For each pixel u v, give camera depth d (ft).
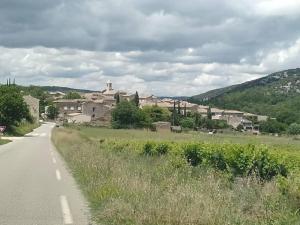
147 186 40.04
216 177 50.57
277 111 599.98
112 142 122.72
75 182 53.67
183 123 453.58
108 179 46.57
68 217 33.06
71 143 130.72
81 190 46.96
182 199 32.96
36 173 63.82
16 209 36.17
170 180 44.45
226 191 39.81
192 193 34.50
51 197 42.39
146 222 29.86
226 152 59.98
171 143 96.99
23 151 116.88
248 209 33.68
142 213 31.01
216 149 62.75
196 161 71.51
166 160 70.08
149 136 205.36
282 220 29.86
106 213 32.50
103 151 91.91
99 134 228.63
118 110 409.49
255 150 55.88
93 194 41.60
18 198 41.70
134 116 409.69
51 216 33.42
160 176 50.96
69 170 68.13
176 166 61.00
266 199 34.68
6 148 130.21
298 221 29.78
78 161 72.59
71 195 43.60
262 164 54.65
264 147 57.26
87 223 31.12
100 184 44.65
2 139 182.80
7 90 265.95
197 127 458.09
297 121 498.28
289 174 47.78
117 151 102.99
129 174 48.55
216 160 61.72
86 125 409.49
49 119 617.62
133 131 299.99
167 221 29.40
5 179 56.44
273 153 56.85
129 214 31.45
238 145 61.57
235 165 57.47
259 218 30.50
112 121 411.54
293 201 34.50
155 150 92.89
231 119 565.94
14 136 238.27
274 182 41.83
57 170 68.23
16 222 31.32
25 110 270.67
